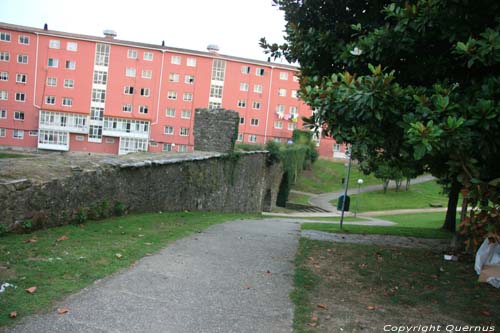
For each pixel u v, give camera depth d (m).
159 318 4.13
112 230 7.54
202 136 16.92
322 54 8.04
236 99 58.59
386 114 5.37
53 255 5.45
